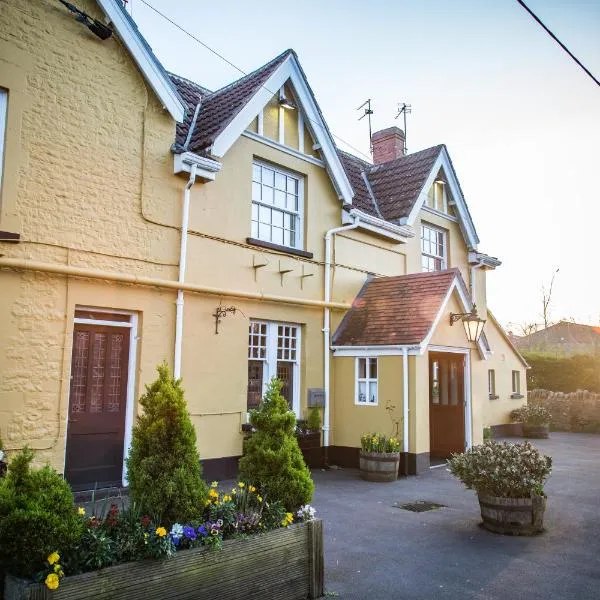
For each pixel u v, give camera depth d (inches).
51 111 311.3
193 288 367.9
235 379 395.5
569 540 263.0
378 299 495.2
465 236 673.6
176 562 156.9
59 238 308.7
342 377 471.2
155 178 358.3
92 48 333.1
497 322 784.3
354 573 217.8
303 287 459.5
